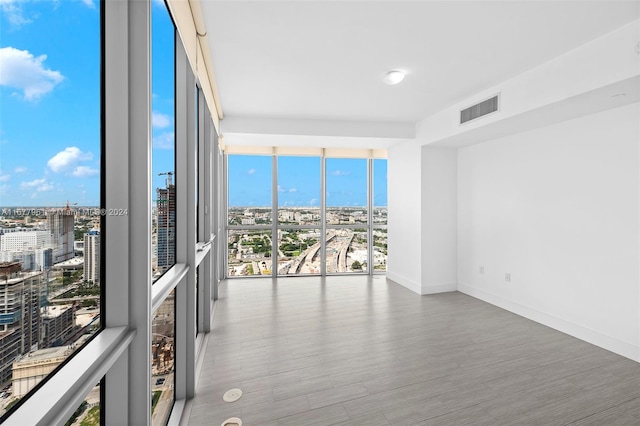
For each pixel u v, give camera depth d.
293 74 3.16
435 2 2.04
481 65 2.95
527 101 3.07
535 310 3.70
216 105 3.79
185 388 2.17
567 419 1.98
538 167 3.67
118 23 1.08
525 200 3.84
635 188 2.78
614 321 2.92
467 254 4.80
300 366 2.62
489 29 2.35
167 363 2.01
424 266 4.84
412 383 2.38
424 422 1.95
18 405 0.68
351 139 5.00
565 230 3.37
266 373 2.51
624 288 2.85
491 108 3.48
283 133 4.67
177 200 2.20
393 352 2.88
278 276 6.00
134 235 1.12
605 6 2.07
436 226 4.89
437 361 2.72
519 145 3.92
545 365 2.65
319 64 2.94
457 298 4.60
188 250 2.20
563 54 2.74
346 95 3.75
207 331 3.32
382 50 2.68
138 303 1.13
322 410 2.06
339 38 2.49
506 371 2.55
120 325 1.11
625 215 2.84
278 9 2.11
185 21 1.78
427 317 3.81
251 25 2.30
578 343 3.09
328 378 2.44
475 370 2.57
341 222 6.23
